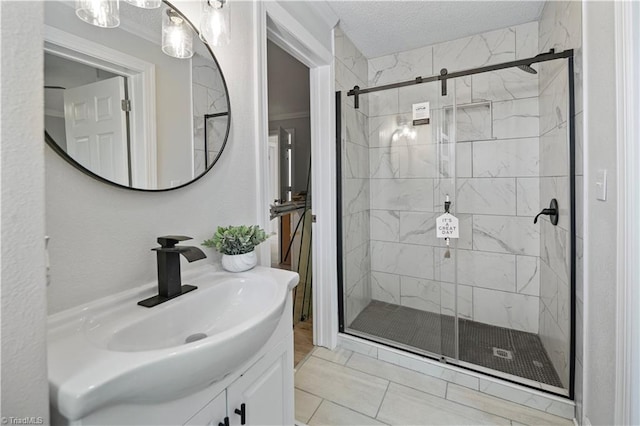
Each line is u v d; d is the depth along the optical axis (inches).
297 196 137.3
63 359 21.4
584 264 52.3
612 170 41.8
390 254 92.3
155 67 37.1
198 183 43.3
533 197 81.9
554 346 68.0
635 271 37.6
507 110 83.8
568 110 57.9
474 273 90.8
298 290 112.5
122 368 20.2
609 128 42.8
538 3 73.0
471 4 73.3
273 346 39.3
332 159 80.8
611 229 42.6
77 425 19.0
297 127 168.7
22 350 16.1
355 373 71.2
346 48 88.1
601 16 45.0
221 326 36.6
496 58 85.0
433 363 69.9
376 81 103.0
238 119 50.3
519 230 84.2
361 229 93.7
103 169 31.5
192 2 42.1
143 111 35.7
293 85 136.2
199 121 42.9
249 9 52.1
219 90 46.2
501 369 67.4
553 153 68.4
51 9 27.7
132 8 34.7
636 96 36.9
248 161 52.6
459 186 91.0
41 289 16.9
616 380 40.7
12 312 15.7
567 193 59.2
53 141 27.5
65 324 27.3
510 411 58.7
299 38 65.0
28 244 16.4
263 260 55.2
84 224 30.1
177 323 33.1
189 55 40.9
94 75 31.0
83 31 30.0
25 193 16.2
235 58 49.4
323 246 81.8
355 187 90.7
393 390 65.2
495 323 88.6
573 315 57.1
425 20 80.0
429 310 84.0
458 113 90.0
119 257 33.4
